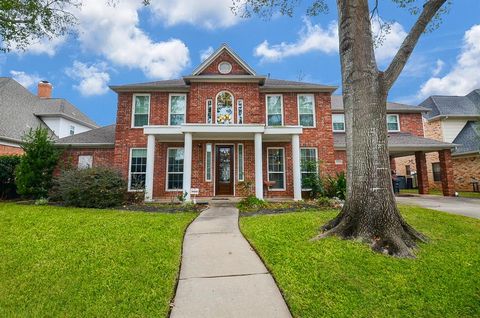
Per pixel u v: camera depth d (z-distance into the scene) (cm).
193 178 1292
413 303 314
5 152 1588
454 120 1967
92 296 328
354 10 590
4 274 384
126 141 1336
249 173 1306
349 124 580
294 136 1201
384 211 504
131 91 1365
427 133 2103
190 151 1120
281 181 1335
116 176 1036
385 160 534
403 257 433
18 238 540
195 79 1323
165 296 327
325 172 1332
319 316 289
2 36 1080
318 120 1380
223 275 382
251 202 968
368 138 539
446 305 312
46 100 2244
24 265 411
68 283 357
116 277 372
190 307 305
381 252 450
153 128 1157
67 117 2127
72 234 563
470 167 1752
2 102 1800
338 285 349
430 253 452
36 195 1181
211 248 493
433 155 1992
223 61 1374
